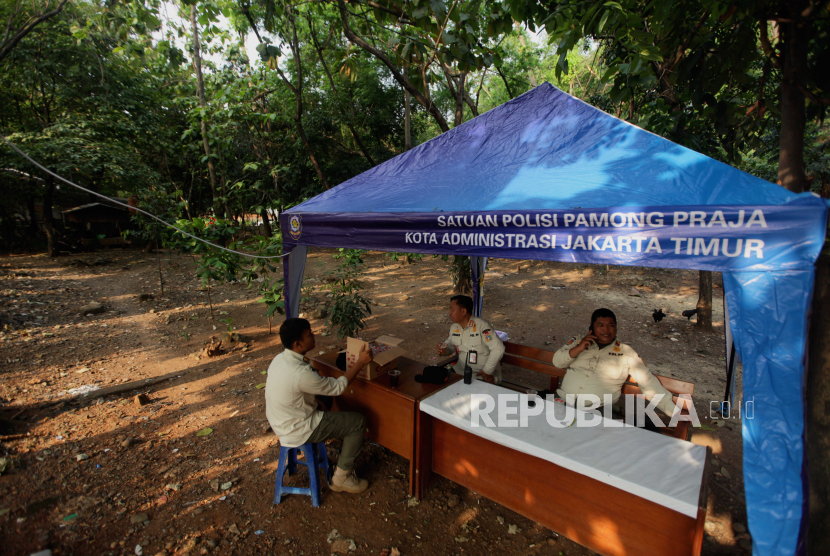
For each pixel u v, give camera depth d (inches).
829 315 87.3
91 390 200.8
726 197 82.2
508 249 99.5
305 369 117.4
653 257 81.3
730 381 161.2
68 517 119.3
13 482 133.0
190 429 168.1
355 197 144.3
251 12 318.0
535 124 133.8
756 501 71.1
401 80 244.8
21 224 778.2
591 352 136.0
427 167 144.8
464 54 209.3
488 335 156.1
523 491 107.0
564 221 90.5
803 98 103.9
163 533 114.6
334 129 681.6
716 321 298.0
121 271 539.8
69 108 603.8
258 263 274.8
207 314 334.0
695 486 83.9
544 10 173.9
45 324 300.2
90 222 792.3
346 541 111.3
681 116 180.9
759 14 109.3
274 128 682.2
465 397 123.8
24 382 206.2
